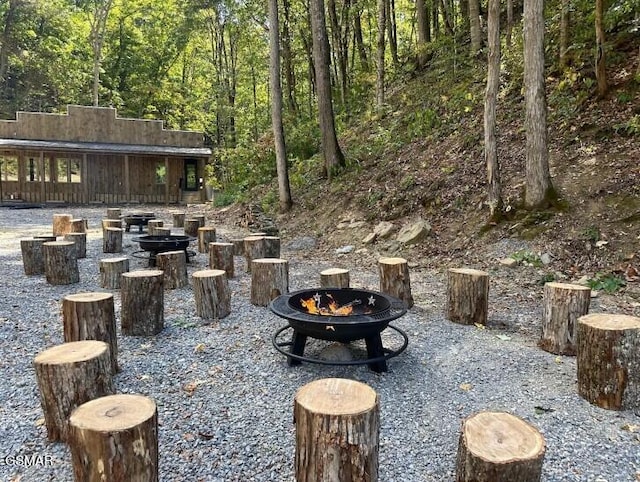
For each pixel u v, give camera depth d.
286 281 5.17
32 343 3.83
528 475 1.68
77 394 2.42
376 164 10.98
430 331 4.26
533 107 6.68
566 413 2.76
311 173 12.86
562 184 6.95
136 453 1.77
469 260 6.65
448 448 2.41
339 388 1.97
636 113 7.28
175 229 11.46
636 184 6.29
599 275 5.40
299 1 18.11
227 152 17.28
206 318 4.56
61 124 18.23
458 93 11.31
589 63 8.74
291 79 19.64
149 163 19.77
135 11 27.23
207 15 23.28
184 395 2.97
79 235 7.62
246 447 2.38
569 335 3.66
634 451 2.37
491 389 3.08
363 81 16.53
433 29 17.36
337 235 9.16
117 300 5.16
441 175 8.90
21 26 24.30
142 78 28.55
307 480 1.79
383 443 2.44
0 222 12.23
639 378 2.78
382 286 5.04
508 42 10.74
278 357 3.63
